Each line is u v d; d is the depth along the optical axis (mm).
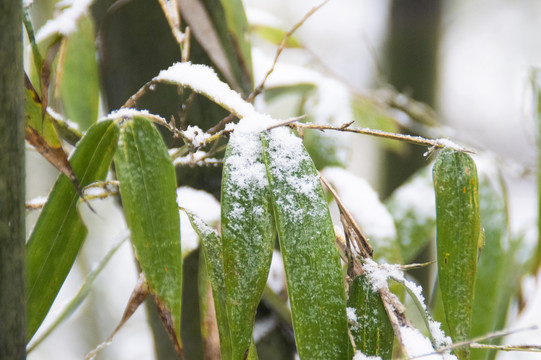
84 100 983
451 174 843
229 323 801
